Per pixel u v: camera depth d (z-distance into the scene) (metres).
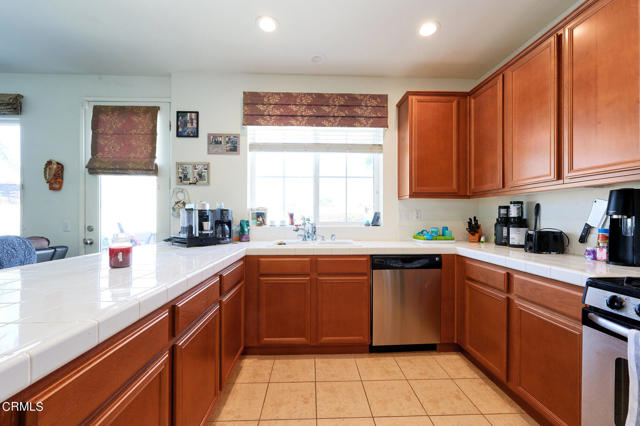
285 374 1.79
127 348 0.71
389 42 2.11
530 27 1.94
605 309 0.97
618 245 1.28
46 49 2.22
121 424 0.68
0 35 2.04
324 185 2.77
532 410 1.42
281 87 2.60
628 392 0.92
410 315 2.05
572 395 1.15
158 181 2.67
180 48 2.21
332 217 2.78
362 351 2.07
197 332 1.13
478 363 1.88
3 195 2.61
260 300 2.00
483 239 2.39
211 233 2.20
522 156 1.74
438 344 2.10
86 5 1.73
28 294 0.78
